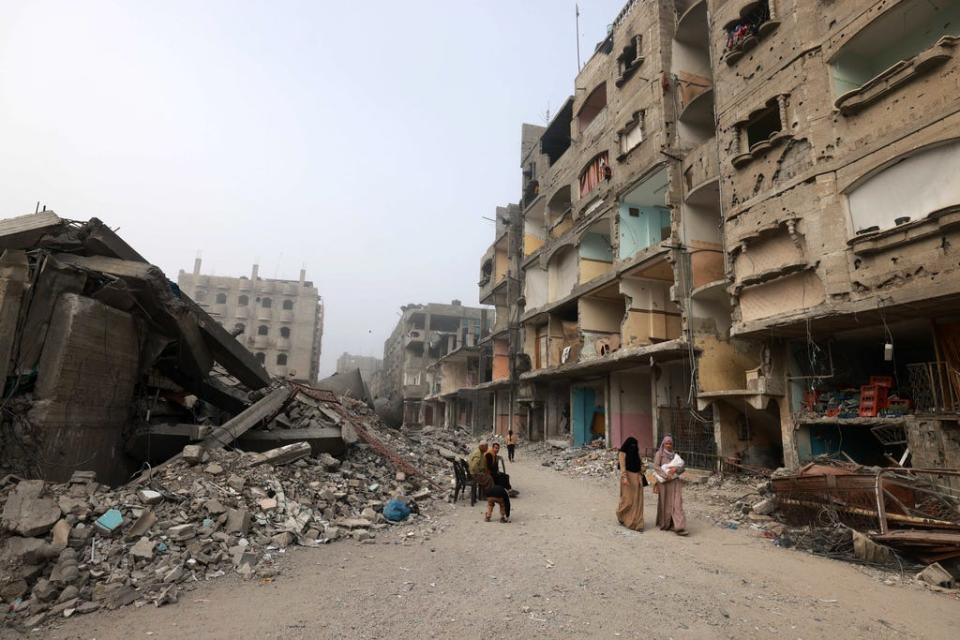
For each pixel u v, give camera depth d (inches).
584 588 230.5
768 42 525.3
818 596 226.2
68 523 233.1
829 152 446.0
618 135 826.2
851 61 460.4
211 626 182.9
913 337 486.9
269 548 274.1
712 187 638.5
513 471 751.7
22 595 197.9
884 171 401.1
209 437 426.6
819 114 458.9
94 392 350.0
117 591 203.5
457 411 1948.8
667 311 792.9
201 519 276.2
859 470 333.4
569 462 803.4
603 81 901.8
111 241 391.5
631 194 786.8
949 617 203.5
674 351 657.0
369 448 541.3
